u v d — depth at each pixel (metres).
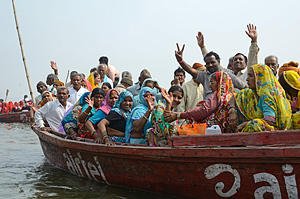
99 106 6.09
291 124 4.18
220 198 4.06
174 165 4.34
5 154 8.96
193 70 5.85
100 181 5.61
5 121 23.28
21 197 4.92
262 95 4.01
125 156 4.85
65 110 7.65
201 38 6.82
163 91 4.70
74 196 4.92
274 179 3.61
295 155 3.40
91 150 5.36
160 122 4.77
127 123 5.42
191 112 4.57
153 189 4.75
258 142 3.75
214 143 4.03
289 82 4.39
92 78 9.45
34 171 6.71
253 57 6.09
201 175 4.13
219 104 4.49
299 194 3.50
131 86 7.48
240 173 3.82
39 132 7.43
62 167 6.79
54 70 10.94
